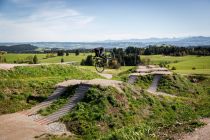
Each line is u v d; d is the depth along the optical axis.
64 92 36.81
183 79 66.19
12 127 27.16
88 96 33.62
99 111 30.64
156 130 22.05
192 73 94.62
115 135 21.31
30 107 33.72
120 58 155.25
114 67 108.19
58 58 186.12
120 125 29.17
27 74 43.94
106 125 28.70
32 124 28.44
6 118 30.00
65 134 26.02
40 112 31.91
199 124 22.64
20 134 25.27
